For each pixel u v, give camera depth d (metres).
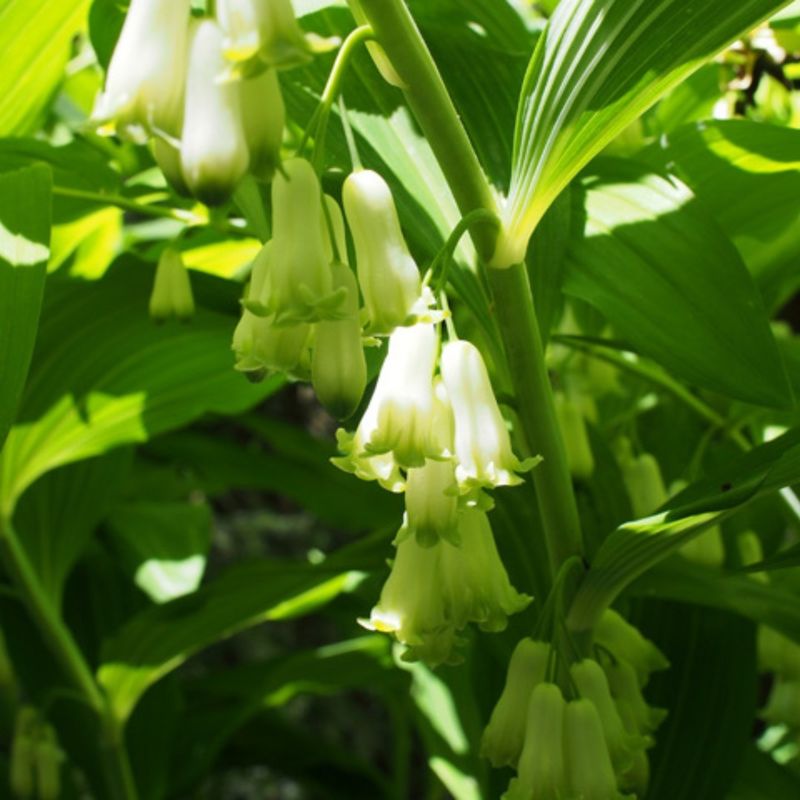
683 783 0.25
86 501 0.33
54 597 0.33
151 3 0.15
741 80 0.26
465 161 0.19
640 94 0.18
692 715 0.25
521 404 0.20
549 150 0.18
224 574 0.27
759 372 0.20
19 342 0.19
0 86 0.26
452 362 0.18
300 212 0.16
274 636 0.66
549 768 0.19
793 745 0.34
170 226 0.38
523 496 0.25
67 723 0.36
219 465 0.38
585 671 0.19
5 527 0.30
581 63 0.18
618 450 0.29
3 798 0.36
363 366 0.16
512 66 0.23
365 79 0.22
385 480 0.18
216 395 0.30
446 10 0.24
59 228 0.29
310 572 0.25
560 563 0.21
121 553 0.37
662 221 0.22
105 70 0.25
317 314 0.16
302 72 0.22
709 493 0.19
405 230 0.21
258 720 0.41
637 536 0.19
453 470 0.18
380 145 0.22
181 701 0.38
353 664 0.36
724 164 0.24
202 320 0.27
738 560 0.27
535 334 0.20
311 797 0.58
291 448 0.37
